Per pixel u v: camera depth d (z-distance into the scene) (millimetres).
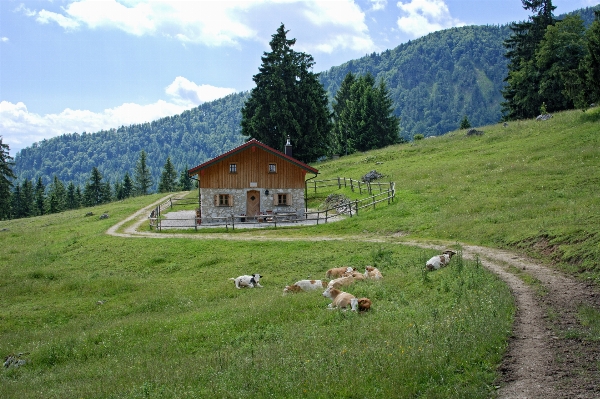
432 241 27297
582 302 14078
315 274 24391
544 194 31422
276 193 44531
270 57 70750
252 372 10727
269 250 30781
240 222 42250
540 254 20594
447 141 62594
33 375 14227
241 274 26344
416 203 37000
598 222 21547
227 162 44000
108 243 36062
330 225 36969
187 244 33844
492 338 11062
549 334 11594
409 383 9289
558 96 64625
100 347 15953
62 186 146125
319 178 61250
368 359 10539
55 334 18250
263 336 14328
